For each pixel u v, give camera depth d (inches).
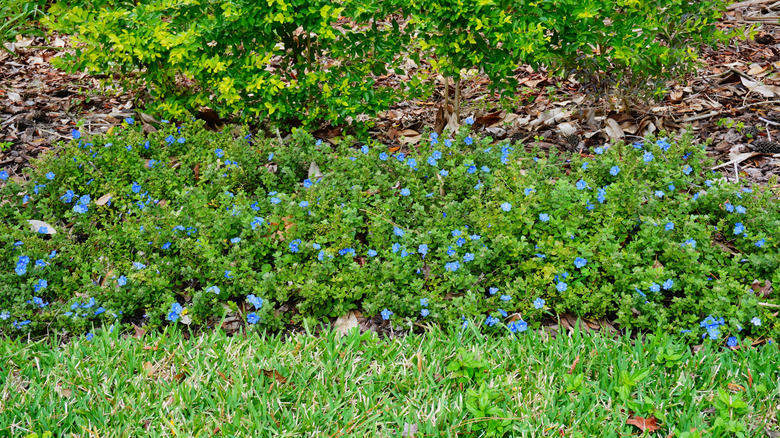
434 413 110.5
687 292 133.7
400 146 206.7
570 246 142.6
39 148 205.3
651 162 172.1
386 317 132.8
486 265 144.3
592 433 107.7
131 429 108.8
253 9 180.2
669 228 142.7
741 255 144.1
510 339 128.7
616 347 124.3
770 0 304.5
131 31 192.7
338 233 150.6
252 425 108.7
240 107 196.4
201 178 173.0
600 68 215.9
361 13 183.2
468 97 242.5
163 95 209.9
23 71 265.7
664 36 201.0
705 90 237.8
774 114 217.8
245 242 149.4
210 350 125.0
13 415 110.7
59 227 159.6
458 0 173.9
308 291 134.3
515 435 108.0
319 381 117.6
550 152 180.5
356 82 198.7
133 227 152.9
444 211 155.8
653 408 110.3
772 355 120.6
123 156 181.5
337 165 176.9
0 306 136.9
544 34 189.6
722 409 107.3
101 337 129.3
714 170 188.4
